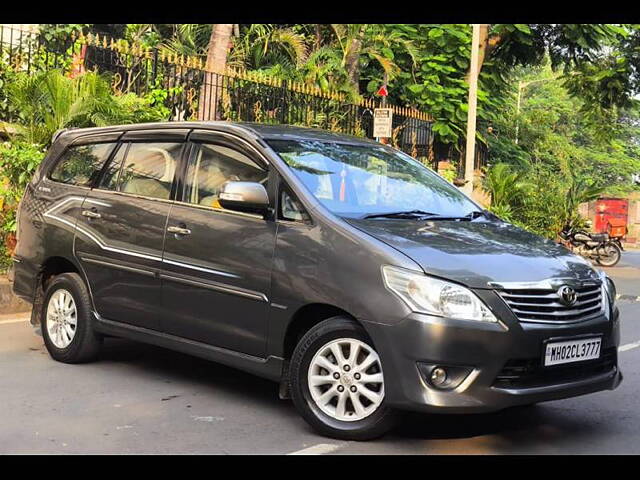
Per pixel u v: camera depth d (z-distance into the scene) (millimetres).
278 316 5258
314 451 4824
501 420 5613
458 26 20219
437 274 4727
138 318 6188
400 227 5281
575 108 49188
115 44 13188
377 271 4844
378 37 19484
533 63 21531
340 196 5578
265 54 19828
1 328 8312
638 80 21234
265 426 5285
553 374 4906
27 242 7133
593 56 20969
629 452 5000
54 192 7012
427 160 19859
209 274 5637
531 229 20281
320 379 5066
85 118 11266
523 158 24688
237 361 5531
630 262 23484
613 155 56312
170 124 6391
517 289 4785
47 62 12312
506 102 23562
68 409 5562
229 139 5945
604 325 5125
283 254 5273
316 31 20328
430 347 4629
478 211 6246
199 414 5520
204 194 5910
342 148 6211
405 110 18703
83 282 6695
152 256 6035
